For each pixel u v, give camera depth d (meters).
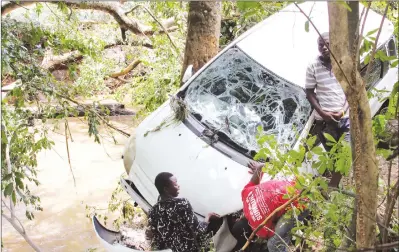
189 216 3.82
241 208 4.02
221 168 4.23
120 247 4.04
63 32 5.97
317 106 4.29
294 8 5.38
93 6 6.90
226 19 7.53
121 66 9.48
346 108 4.25
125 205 5.26
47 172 6.90
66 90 5.12
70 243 5.35
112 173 6.99
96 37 8.43
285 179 3.67
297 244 2.91
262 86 4.81
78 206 6.07
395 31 2.42
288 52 5.04
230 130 4.55
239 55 5.08
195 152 4.36
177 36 8.37
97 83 8.79
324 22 5.23
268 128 4.52
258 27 5.46
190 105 4.80
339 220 2.74
